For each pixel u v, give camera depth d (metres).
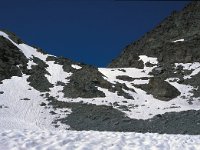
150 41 97.50
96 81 60.25
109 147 15.02
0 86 52.56
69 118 42.38
